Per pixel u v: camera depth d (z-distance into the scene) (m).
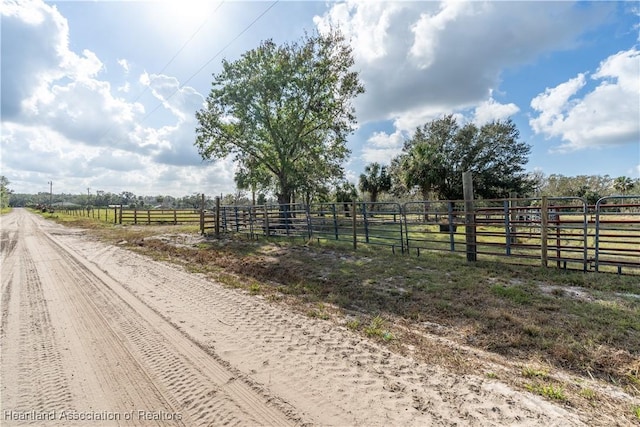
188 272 7.11
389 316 4.26
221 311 4.50
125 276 6.68
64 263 8.10
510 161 27.61
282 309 4.59
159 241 12.19
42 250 10.32
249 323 4.02
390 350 3.26
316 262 7.63
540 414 2.22
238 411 2.33
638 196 5.20
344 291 5.36
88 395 2.55
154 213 29.22
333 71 17.75
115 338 3.59
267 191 21.81
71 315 4.34
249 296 5.27
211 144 18.50
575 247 5.98
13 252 9.91
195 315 4.33
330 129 18.64
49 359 3.13
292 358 3.09
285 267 7.20
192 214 27.70
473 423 2.12
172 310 4.54
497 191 27.77
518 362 3.01
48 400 2.49
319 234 11.25
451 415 2.21
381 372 2.81
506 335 3.52
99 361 3.09
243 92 16.62
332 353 3.18
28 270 7.27
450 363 2.98
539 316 3.92
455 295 4.89
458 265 6.80
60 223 23.97
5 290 5.60
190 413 2.32
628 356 2.99
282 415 2.27
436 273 6.19
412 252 8.74
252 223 13.57
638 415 2.21
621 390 2.54
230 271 7.29
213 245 11.25
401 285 5.51
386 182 33.09
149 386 2.67
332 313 4.41
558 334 3.47
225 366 2.95
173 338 3.57
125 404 2.44
